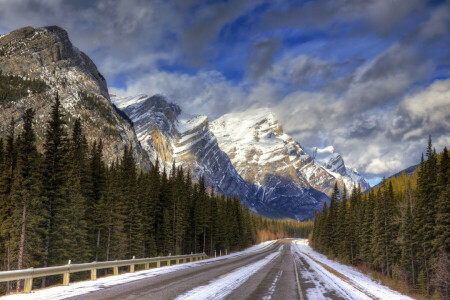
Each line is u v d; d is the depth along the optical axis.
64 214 36.69
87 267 16.44
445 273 34.41
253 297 12.04
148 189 56.84
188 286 14.17
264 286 15.35
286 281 17.98
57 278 36.44
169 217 58.88
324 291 14.80
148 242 55.62
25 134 33.16
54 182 36.47
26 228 31.92
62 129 37.59
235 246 94.00
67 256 36.91
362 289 16.80
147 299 10.70
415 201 47.72
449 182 39.62
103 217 44.06
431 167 44.38
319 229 102.25
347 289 16.09
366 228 57.50
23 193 31.50
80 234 39.34
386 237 50.50
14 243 31.30
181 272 21.14
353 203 74.88
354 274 31.55
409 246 44.62
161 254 57.03
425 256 39.94
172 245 59.88
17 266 31.62
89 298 10.80
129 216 49.56
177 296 11.45
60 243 36.12
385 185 58.84
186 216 65.62
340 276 24.23
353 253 65.31
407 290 25.30
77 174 42.22
